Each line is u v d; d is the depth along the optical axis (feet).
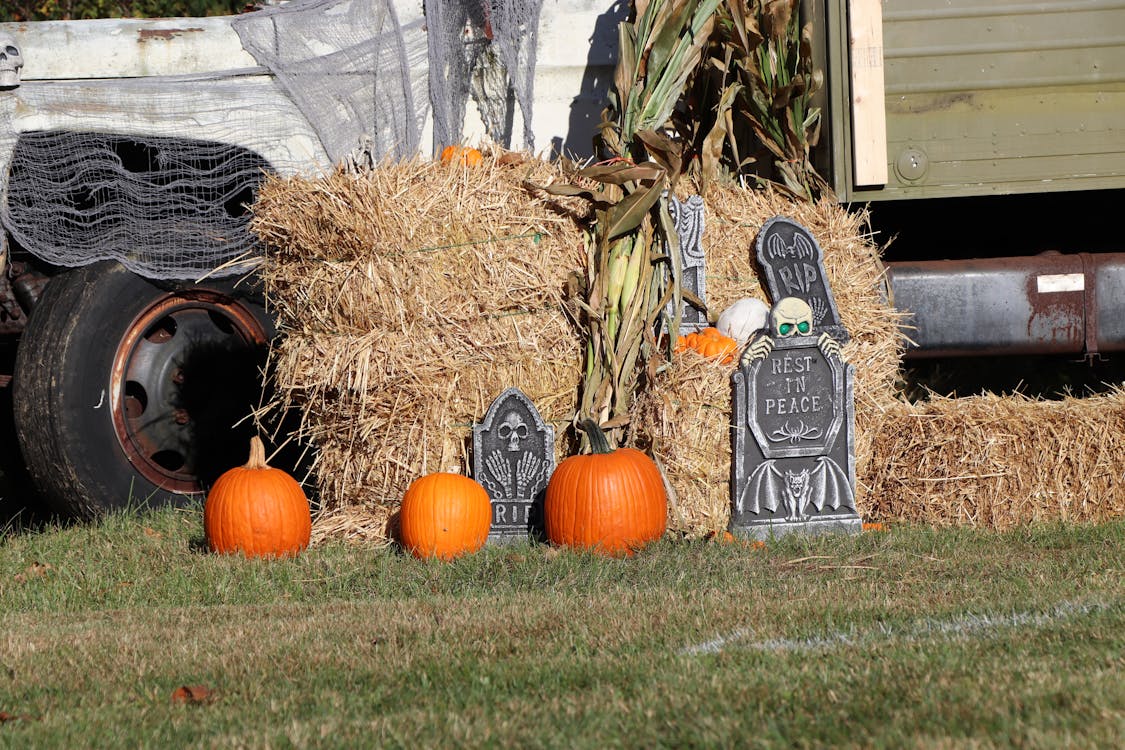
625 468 37.52
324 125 45.93
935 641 24.56
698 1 46.44
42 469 45.03
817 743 18.06
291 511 39.09
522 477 39.78
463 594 32.71
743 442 40.19
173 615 31.14
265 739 19.30
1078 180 48.01
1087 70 47.73
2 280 47.37
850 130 47.83
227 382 48.16
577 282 40.55
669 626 27.12
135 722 21.02
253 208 43.14
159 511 45.96
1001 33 47.60
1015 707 19.38
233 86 45.42
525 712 20.56
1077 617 26.61
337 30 46.24
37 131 44.29
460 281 40.11
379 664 24.47
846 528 40.57
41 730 20.51
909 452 42.57
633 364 41.37
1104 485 41.50
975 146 47.91
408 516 37.93
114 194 45.42
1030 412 42.22
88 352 44.73
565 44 48.78
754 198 45.75
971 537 39.50
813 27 48.65
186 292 47.09
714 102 51.52
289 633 27.71
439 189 40.24
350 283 40.06
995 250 55.21
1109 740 17.51
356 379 39.55
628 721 19.80
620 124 45.52
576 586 33.04
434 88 46.88
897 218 54.13
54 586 35.55
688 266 42.93
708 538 39.22
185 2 83.82
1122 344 49.62
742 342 42.42
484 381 40.27
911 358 50.06
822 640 25.49
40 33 45.32
